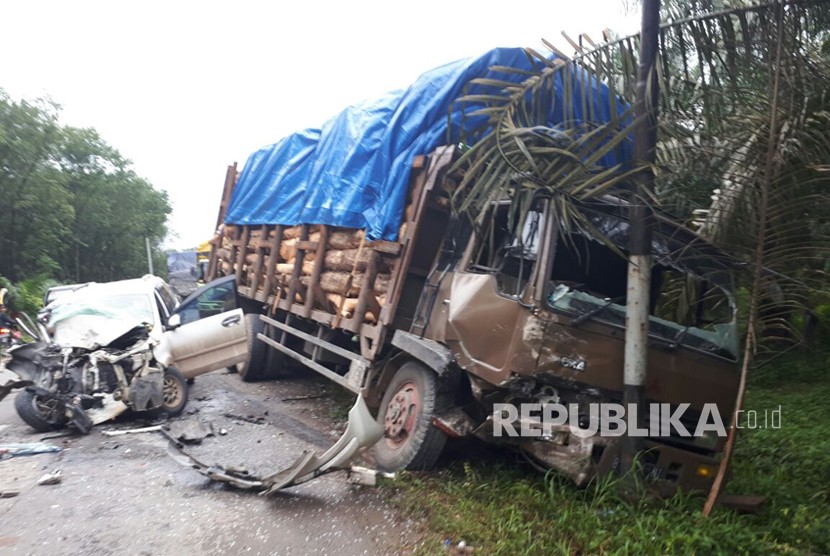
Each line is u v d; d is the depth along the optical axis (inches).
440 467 226.4
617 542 164.6
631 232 194.7
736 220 198.1
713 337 208.8
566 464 182.9
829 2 182.4
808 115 187.3
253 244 403.2
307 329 335.6
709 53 196.9
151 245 1473.9
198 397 357.1
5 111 957.2
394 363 245.1
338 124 291.4
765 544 169.2
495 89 230.1
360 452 201.0
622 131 195.8
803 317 238.8
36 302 803.4
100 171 1228.5
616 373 194.7
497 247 216.2
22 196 976.3
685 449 201.2
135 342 312.8
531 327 188.9
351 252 276.2
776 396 356.2
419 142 239.8
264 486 202.5
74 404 273.7
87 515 181.2
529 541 167.8
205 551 161.2
